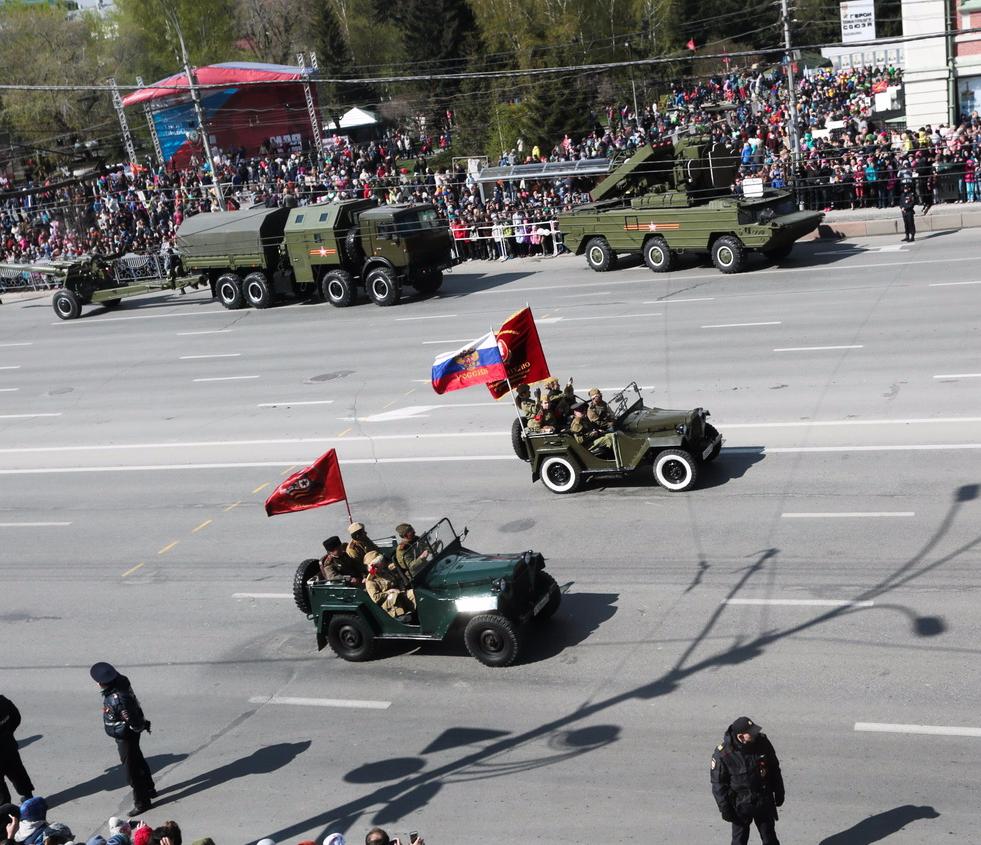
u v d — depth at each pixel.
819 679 12.23
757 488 17.83
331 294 37.41
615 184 36.75
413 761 12.02
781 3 38.50
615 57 77.50
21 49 86.12
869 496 16.84
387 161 58.19
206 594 17.22
